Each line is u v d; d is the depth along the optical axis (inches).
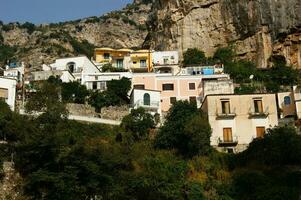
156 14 4837.6
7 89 2962.6
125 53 4756.4
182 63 4252.0
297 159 2308.1
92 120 2864.2
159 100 3270.2
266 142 2409.0
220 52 4259.4
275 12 4239.7
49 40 6373.0
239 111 2716.5
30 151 2135.8
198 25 4453.7
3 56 6190.9
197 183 2202.3
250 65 4148.6
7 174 2105.1
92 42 7623.0
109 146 2412.6
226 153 2522.1
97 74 3700.8
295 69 4101.9
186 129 2501.2
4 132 2343.8
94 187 1987.0
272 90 3597.4
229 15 4379.9
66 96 3171.8
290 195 2054.6
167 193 2082.9
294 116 3056.1
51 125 2373.3
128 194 2027.6
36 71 3838.6
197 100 3454.7
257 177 2201.0
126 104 3265.3
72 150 2089.1
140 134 2736.2
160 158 2418.8
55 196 1942.7
